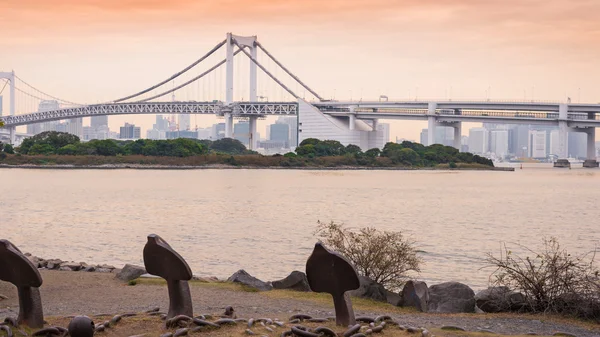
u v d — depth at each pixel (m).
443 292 18.55
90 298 17.64
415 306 18.11
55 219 58.94
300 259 35.19
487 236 51.00
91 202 80.12
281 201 85.88
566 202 93.38
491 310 18.12
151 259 12.80
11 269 12.24
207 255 36.47
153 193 97.75
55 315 15.42
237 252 37.84
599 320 16.45
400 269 21.16
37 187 109.50
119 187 111.12
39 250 38.34
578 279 17.66
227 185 121.06
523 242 47.12
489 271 30.97
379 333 12.31
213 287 19.41
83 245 40.72
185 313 12.86
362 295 18.59
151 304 16.81
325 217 64.94
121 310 16.05
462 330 14.43
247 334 12.12
